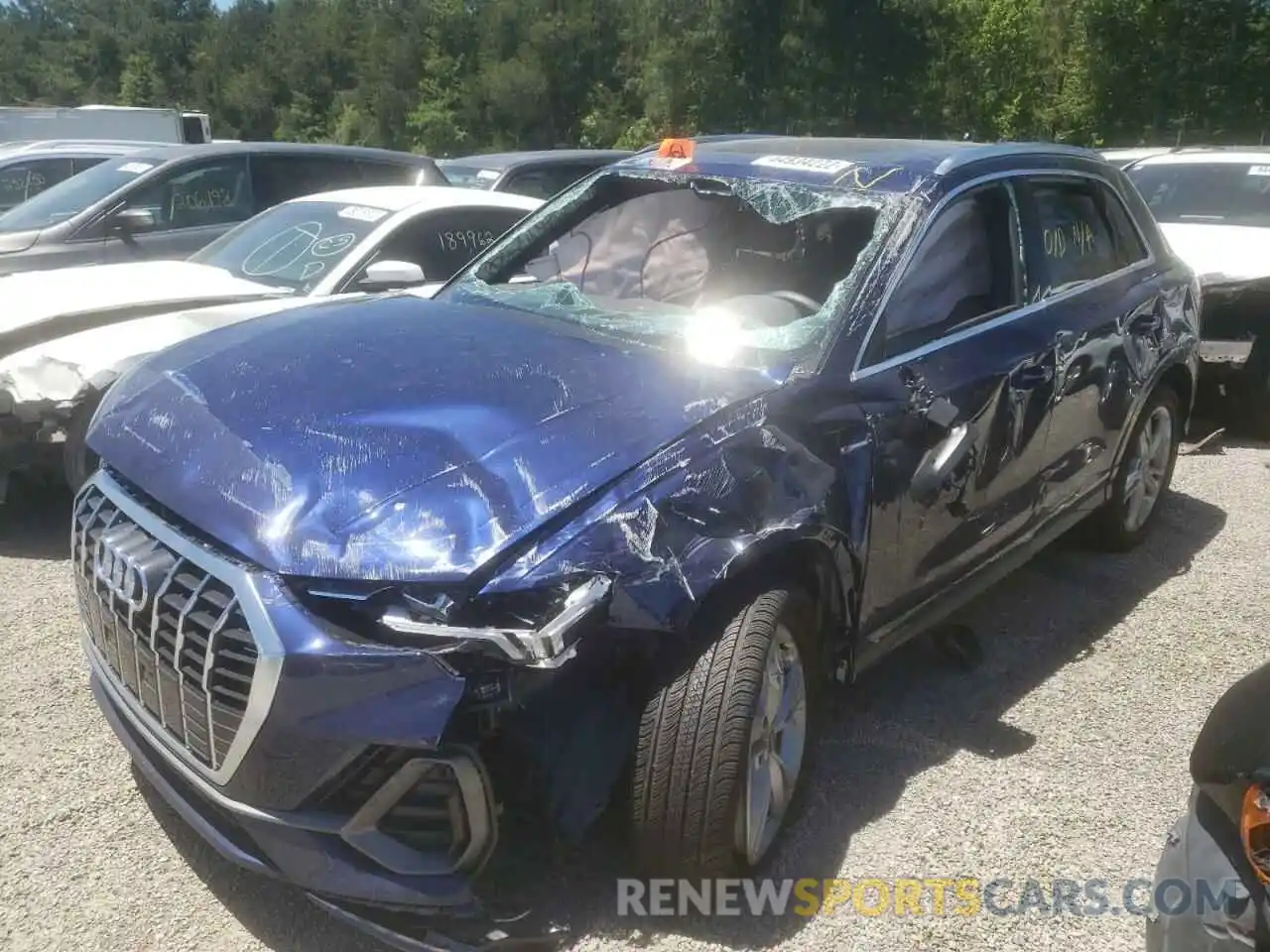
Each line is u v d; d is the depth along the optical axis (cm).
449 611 251
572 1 6888
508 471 272
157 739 279
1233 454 739
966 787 358
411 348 334
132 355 495
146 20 11231
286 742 250
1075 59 3812
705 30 4538
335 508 262
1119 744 388
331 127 8919
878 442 339
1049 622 481
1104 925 301
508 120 7094
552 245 439
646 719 280
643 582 267
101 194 778
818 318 353
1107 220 510
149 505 290
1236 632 477
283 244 658
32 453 506
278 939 283
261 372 318
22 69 11125
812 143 448
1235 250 766
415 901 255
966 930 297
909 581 369
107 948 277
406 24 8188
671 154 434
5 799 332
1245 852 213
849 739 383
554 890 297
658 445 289
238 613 256
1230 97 3434
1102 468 500
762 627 288
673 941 286
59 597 470
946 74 4266
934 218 382
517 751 266
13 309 552
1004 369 397
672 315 375
